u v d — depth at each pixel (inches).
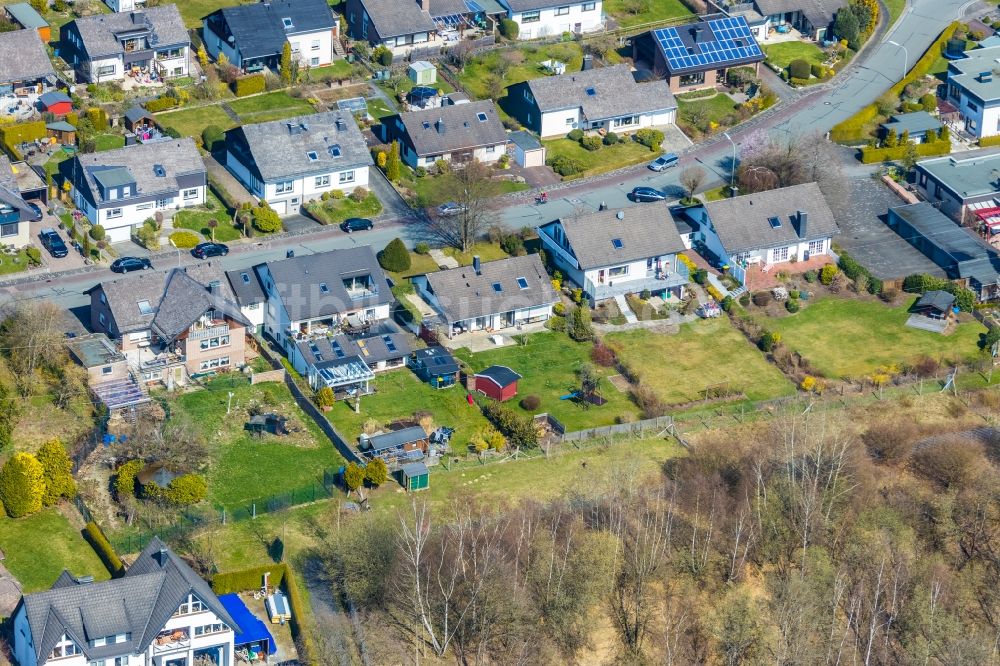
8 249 7386.8
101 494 6117.1
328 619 5689.0
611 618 5944.9
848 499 6476.4
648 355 7288.4
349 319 7150.6
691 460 6594.5
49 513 5999.0
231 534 6003.9
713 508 6333.7
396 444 6466.5
